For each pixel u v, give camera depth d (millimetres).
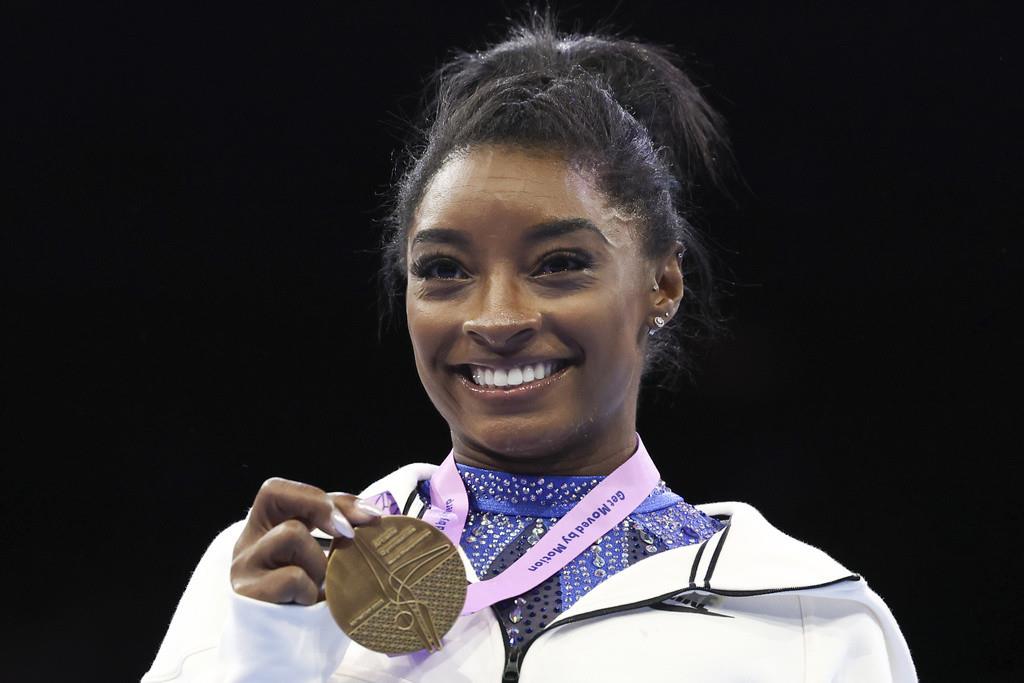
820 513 14438
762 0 14445
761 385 14688
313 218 15281
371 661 6488
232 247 15328
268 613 5883
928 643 14031
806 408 14609
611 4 14336
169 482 15227
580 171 6805
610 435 7059
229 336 15375
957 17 14203
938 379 14414
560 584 6668
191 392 15336
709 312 11445
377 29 14945
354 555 5992
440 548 6059
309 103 15125
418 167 7363
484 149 6820
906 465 14375
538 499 6910
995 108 14234
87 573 15094
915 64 14328
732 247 14656
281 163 15227
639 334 7121
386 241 8453
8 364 15312
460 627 6531
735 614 6691
